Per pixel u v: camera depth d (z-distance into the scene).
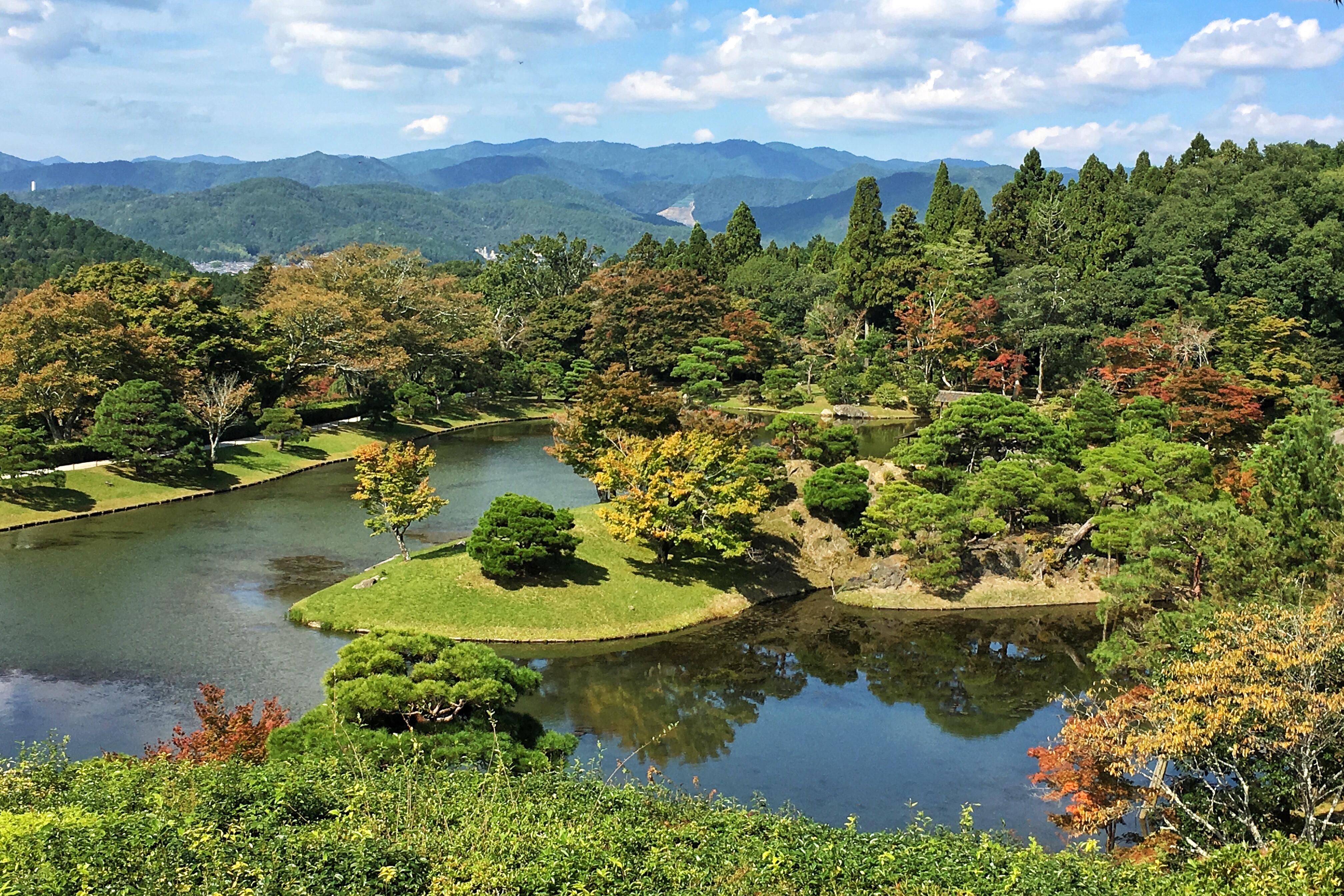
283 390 107.38
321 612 52.69
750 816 28.12
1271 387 93.94
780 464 71.44
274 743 31.47
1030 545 64.81
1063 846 34.38
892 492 64.19
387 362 110.50
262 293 134.00
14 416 78.31
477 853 22.45
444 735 32.31
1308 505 41.41
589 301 148.75
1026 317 117.12
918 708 47.16
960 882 23.02
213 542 67.12
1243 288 116.81
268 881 20.03
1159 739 27.97
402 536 65.12
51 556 62.97
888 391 124.31
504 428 124.50
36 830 21.97
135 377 85.12
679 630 57.06
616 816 26.66
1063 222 142.75
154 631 50.62
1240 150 152.50
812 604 62.38
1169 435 86.56
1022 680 51.06
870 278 143.50
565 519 57.66
